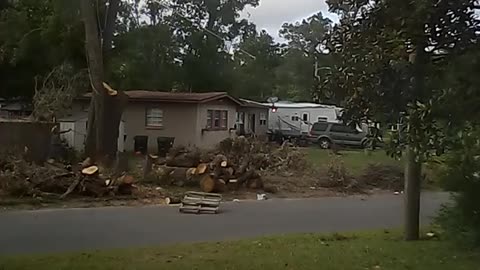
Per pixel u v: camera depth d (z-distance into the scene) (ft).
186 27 151.74
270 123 142.10
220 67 154.61
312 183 69.72
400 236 36.19
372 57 19.12
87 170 55.06
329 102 23.24
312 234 37.35
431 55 18.21
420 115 17.90
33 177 53.11
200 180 62.28
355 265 26.96
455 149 18.44
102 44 84.23
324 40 21.16
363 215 49.29
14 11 107.86
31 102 118.62
